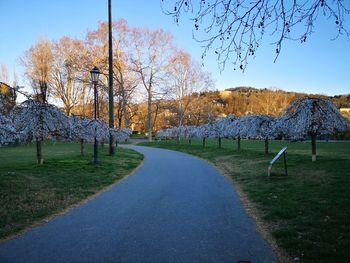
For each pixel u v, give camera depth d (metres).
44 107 16.86
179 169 17.42
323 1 5.04
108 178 13.64
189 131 43.81
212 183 12.69
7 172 13.06
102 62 43.78
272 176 12.81
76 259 5.16
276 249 5.43
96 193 10.81
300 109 16.25
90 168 15.95
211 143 44.91
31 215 7.88
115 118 67.81
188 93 55.38
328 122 15.66
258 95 100.44
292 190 9.92
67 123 18.08
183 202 9.29
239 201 9.34
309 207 7.75
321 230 6.09
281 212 7.51
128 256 5.25
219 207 8.62
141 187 11.88
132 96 53.72
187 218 7.54
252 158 19.75
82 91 57.44
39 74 49.78
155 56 51.22
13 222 7.34
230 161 20.16
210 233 6.39
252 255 5.20
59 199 9.62
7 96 14.78
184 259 5.09
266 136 21.80
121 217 7.71
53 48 51.31
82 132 21.81
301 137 16.55
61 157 22.19
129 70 49.06
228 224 7.01
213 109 83.38
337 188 9.48
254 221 7.19
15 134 14.27
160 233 6.43
